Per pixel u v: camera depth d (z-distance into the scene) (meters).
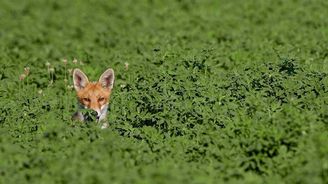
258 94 15.55
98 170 11.71
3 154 12.80
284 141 12.95
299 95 15.88
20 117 16.03
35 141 14.01
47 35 29.73
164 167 11.82
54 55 24.09
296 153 12.55
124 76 19.70
